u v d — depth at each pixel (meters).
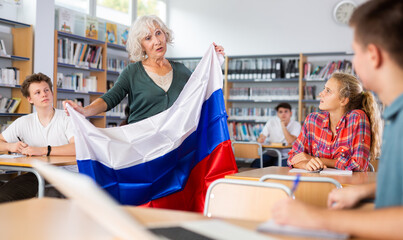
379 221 0.74
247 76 7.95
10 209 1.02
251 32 8.30
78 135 2.34
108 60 7.13
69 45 6.20
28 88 3.19
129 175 2.45
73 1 6.97
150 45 2.72
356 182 1.92
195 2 8.75
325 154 2.62
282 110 6.08
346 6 7.59
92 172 2.33
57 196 2.98
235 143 5.34
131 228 0.65
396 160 0.83
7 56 5.29
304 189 1.84
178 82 2.83
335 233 0.77
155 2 8.76
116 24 7.49
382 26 0.82
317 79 7.51
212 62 2.75
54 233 0.83
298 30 7.95
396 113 0.85
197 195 2.60
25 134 3.25
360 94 2.62
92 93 6.63
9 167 2.61
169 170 2.57
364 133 2.52
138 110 2.79
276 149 5.47
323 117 2.70
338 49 7.68
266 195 1.45
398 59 0.82
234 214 1.48
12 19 5.61
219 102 2.71
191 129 2.65
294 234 0.79
